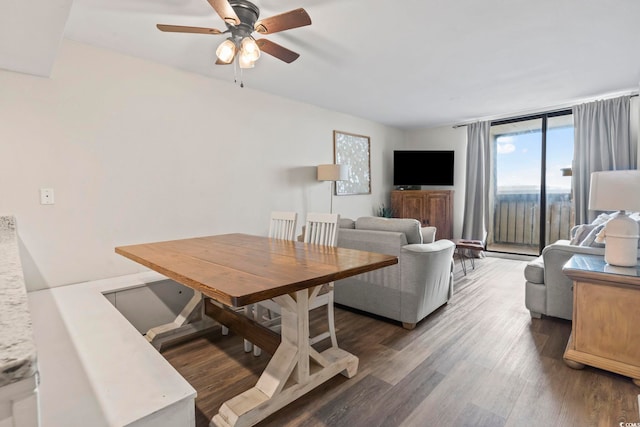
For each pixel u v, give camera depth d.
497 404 1.72
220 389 1.91
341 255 1.92
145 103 3.01
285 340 1.80
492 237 5.87
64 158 2.59
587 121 4.46
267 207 4.09
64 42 2.57
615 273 1.90
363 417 1.64
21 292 0.68
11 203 2.38
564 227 5.02
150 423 1.11
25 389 0.45
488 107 4.82
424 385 1.90
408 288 2.69
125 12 2.21
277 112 4.17
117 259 2.88
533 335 2.55
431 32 2.54
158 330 2.39
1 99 2.32
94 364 1.40
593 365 1.98
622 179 1.94
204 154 3.46
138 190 2.99
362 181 5.60
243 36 2.14
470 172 5.73
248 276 1.44
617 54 2.98
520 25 2.45
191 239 2.69
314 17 2.30
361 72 3.39
